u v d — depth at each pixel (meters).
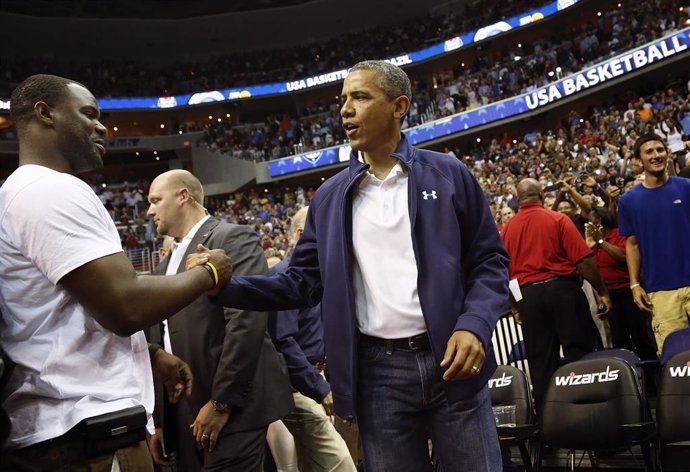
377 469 1.57
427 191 1.55
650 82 16.69
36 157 1.43
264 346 2.30
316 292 1.76
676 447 2.41
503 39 21.86
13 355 1.31
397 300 1.53
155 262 14.53
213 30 25.59
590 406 2.72
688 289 3.20
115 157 24.84
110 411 1.32
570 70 18.00
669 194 3.28
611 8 19.48
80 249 1.28
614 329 4.24
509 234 3.69
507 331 4.30
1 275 1.32
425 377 1.51
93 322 1.36
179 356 2.24
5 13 22.45
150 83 24.94
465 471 1.51
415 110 21.55
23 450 1.29
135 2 23.27
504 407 2.85
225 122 25.62
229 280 1.57
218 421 2.08
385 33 24.83
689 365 2.49
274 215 19.25
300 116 24.67
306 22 25.73
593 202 6.02
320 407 2.77
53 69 23.98
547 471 3.49
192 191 2.52
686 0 16.34
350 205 1.61
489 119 18.81
